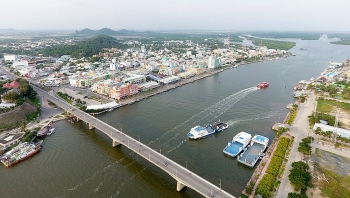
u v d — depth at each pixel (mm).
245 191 149500
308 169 163000
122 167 180500
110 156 196125
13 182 162375
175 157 191750
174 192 154250
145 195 150625
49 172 173500
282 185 152875
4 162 183250
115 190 154750
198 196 151000
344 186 152750
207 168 177000
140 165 183375
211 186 145750
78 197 148125
